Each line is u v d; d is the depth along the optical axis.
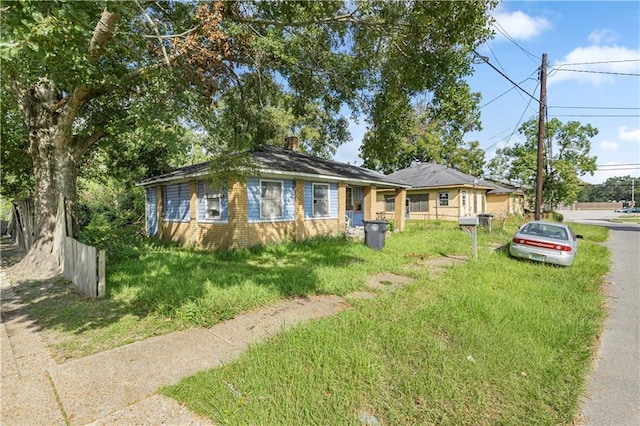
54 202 9.04
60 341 4.04
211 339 4.05
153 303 5.25
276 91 10.54
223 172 7.04
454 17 5.70
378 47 7.46
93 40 5.41
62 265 8.01
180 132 8.03
